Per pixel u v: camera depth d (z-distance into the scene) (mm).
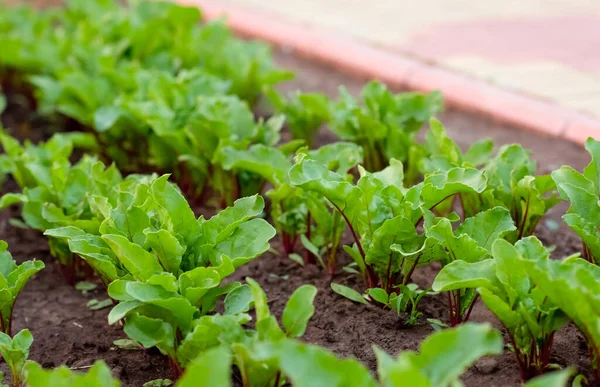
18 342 2711
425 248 2842
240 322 2508
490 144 3707
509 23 7387
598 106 5277
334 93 6059
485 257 2736
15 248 3996
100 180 3416
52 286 3660
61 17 6539
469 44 6707
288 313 2428
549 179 3238
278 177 3439
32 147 3959
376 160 4098
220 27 5449
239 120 4008
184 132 3996
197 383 1834
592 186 2949
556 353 2811
